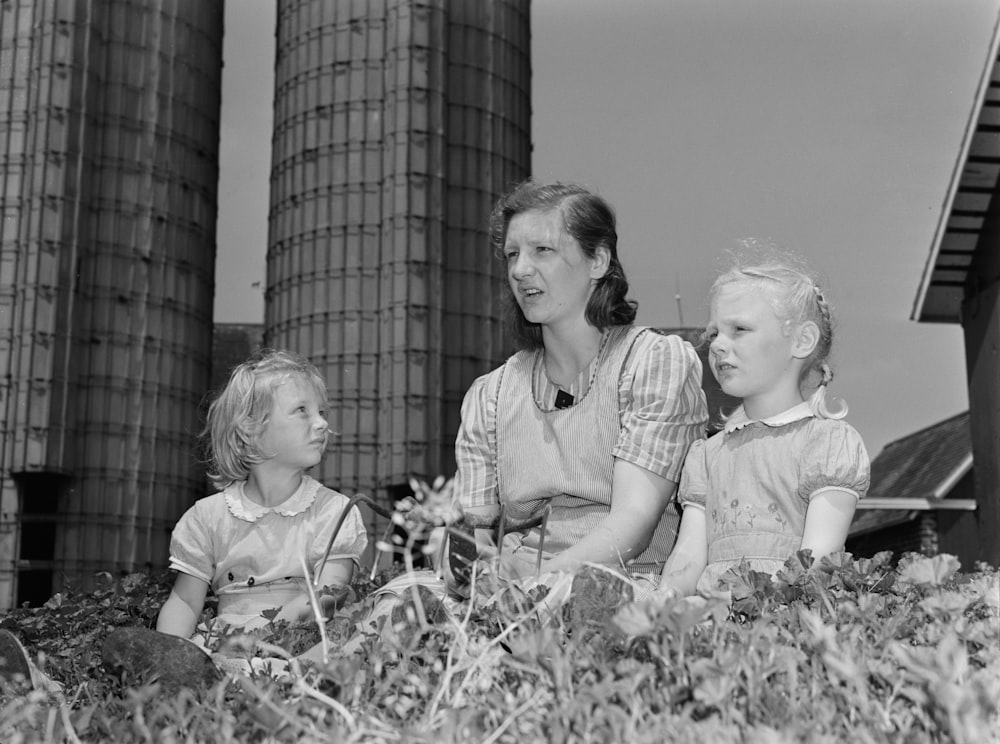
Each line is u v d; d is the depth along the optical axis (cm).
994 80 1602
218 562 309
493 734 113
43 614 339
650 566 285
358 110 2923
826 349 295
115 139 2783
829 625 138
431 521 178
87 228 2717
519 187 288
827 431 275
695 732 104
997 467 1772
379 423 2816
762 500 277
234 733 132
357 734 115
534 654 120
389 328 2827
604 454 273
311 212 2931
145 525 2680
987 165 1670
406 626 154
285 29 3056
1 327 2628
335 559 308
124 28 2814
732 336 285
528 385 288
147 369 2747
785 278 287
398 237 2847
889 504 2188
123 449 2688
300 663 161
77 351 2667
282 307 2959
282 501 315
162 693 161
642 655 138
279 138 3033
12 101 2688
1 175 2664
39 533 2625
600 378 277
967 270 1770
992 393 1775
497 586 163
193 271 2870
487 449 292
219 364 3005
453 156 2941
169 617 304
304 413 310
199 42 2930
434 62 2898
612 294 281
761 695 118
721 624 138
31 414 2591
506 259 294
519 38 3084
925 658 107
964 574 193
